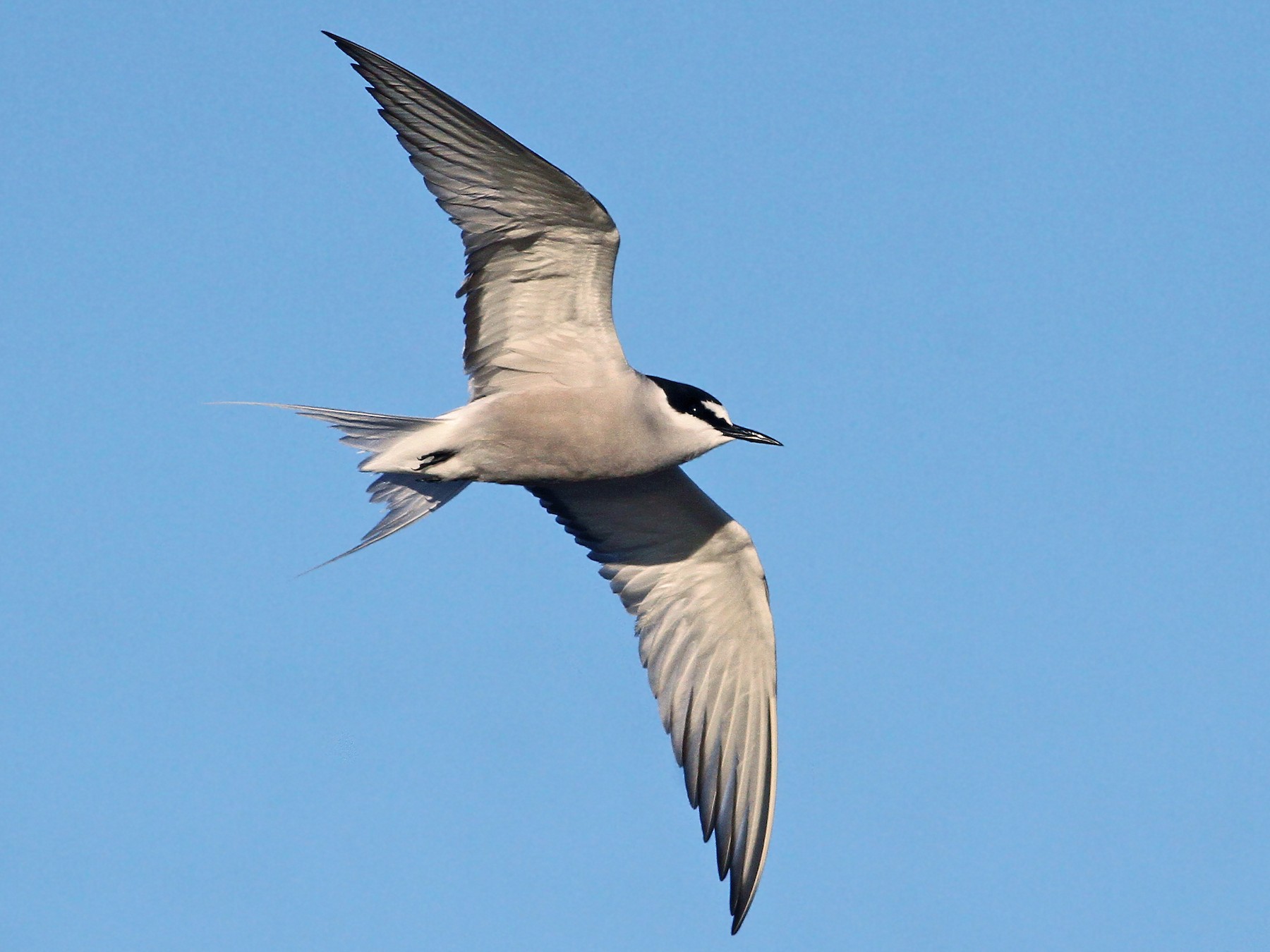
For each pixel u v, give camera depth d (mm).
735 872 13383
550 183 10977
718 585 13781
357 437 12211
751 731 13672
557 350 12156
